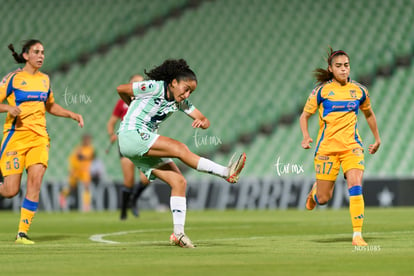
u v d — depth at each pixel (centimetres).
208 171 1908
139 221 3922
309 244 2078
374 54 7369
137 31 8700
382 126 6694
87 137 6272
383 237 2377
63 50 8562
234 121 7250
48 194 5925
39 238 2555
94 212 5562
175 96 1961
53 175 7294
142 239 2459
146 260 1605
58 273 1363
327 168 2159
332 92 2139
